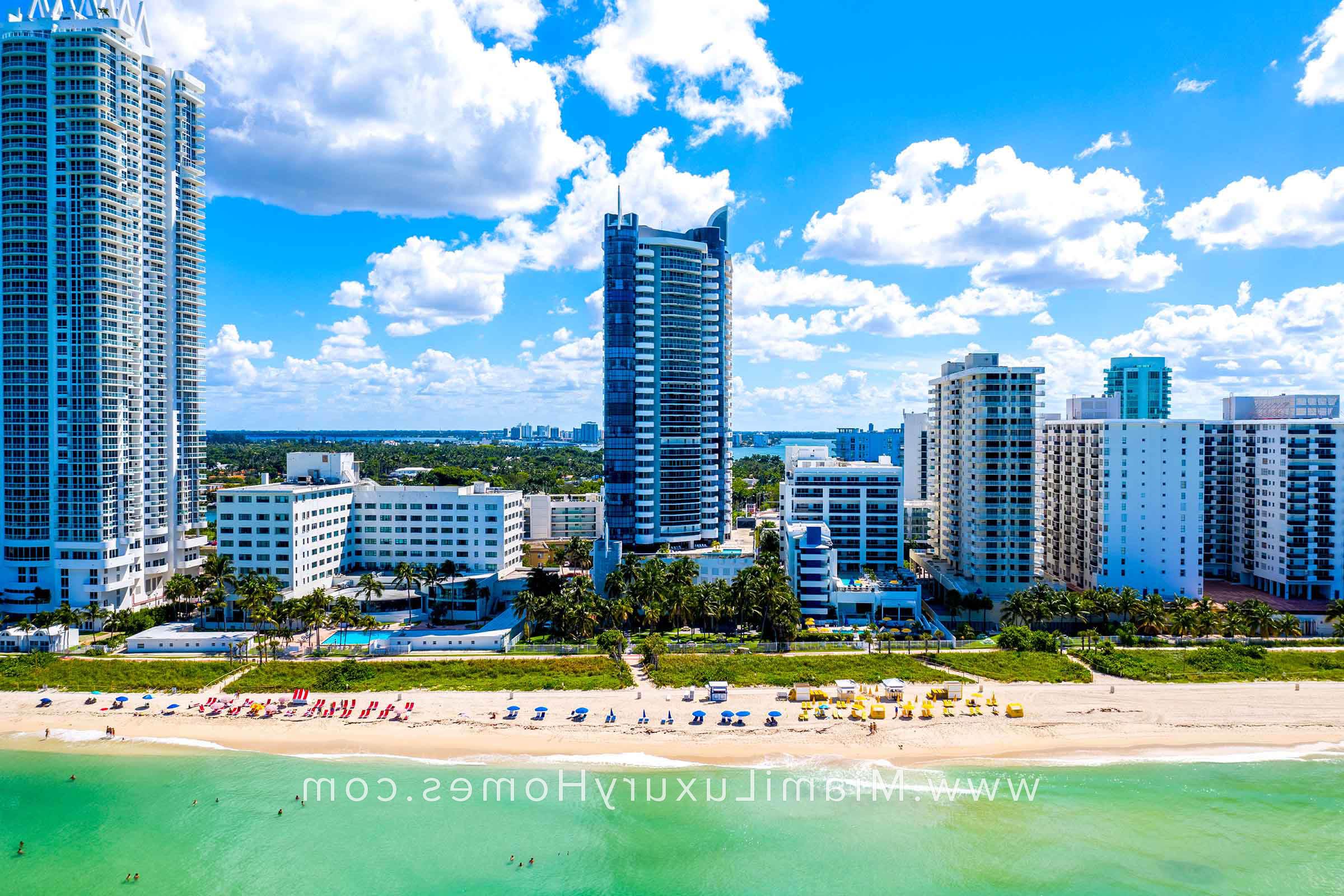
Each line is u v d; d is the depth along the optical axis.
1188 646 153.12
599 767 110.06
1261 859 90.44
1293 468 187.38
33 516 174.50
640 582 166.25
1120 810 100.31
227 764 111.69
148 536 189.62
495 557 199.25
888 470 197.25
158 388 195.50
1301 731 120.69
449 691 132.62
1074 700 129.38
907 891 84.62
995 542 183.00
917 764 110.94
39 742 118.00
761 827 96.12
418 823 97.19
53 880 86.94
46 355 174.88
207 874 87.94
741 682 135.75
